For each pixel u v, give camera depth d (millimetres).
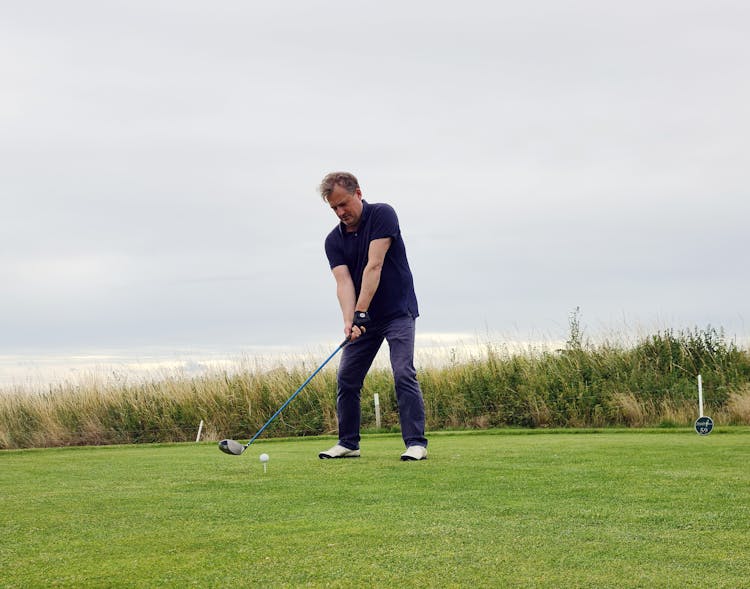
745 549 2371
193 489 3705
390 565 2230
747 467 4152
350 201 4945
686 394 9469
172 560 2346
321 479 3934
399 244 5090
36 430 10656
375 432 9195
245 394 10773
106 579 2164
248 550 2439
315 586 2049
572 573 2125
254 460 5082
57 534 2736
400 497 3338
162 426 10578
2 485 3998
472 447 5625
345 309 5129
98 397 11062
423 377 10766
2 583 2150
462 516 2902
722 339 10555
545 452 5086
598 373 10250
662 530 2633
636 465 4270
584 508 3025
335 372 11172
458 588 2010
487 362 10898
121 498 3475
